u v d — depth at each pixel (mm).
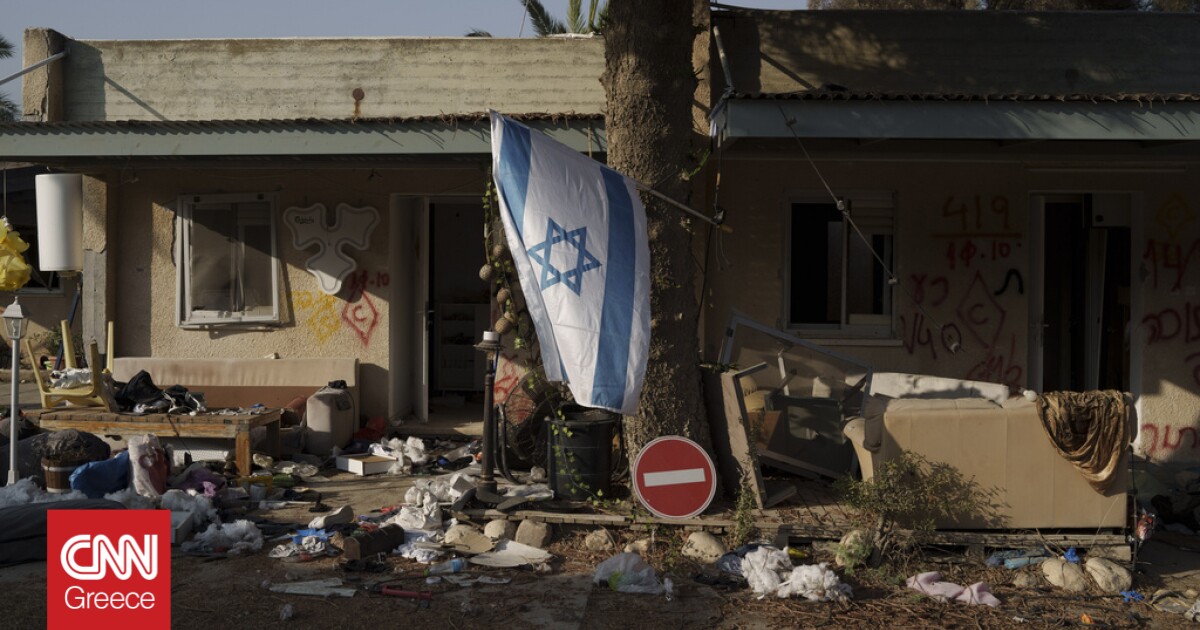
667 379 7461
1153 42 10750
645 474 7031
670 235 7520
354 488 8898
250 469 9062
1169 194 10656
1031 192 10812
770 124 8273
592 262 6441
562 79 10992
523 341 8656
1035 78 10742
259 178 11156
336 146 9227
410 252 11797
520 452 9016
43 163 10664
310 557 6656
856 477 8172
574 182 6566
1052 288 11992
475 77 11055
